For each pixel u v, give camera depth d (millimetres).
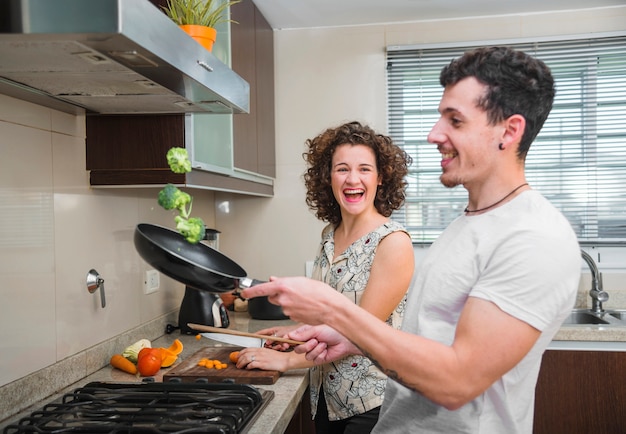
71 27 887
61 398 1495
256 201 3082
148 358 1720
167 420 1222
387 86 3018
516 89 926
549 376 2316
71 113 1691
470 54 963
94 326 1819
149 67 1134
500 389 956
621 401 2285
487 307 891
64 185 1659
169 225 2439
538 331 880
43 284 1557
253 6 2592
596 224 2871
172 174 1740
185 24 1492
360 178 1625
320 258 1747
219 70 1424
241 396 1396
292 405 1474
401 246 1534
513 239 912
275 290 964
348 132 1684
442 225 3006
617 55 2855
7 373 1409
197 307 2277
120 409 1326
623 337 2268
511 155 970
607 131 2871
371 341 917
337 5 2725
